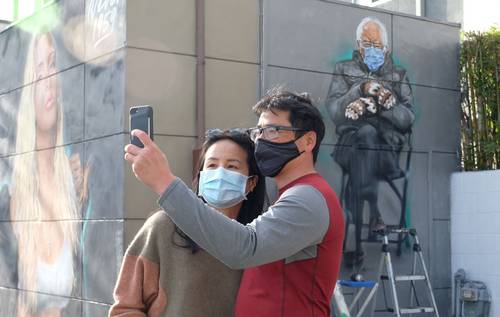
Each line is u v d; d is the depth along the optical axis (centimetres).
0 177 845
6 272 823
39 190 767
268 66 699
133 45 636
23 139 802
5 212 831
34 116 783
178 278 274
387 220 756
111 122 651
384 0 1052
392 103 770
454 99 815
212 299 276
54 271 732
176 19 656
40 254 759
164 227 277
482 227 765
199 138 654
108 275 644
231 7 685
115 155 644
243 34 691
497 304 744
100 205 661
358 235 735
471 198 779
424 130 791
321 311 262
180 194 226
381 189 755
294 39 716
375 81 761
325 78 731
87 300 676
